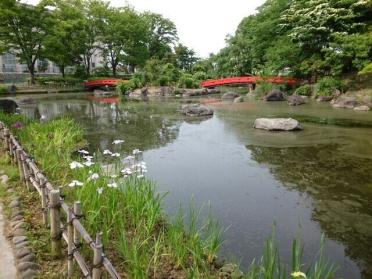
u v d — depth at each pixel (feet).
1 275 11.50
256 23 118.01
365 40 73.92
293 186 25.20
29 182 18.65
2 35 118.73
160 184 25.49
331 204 21.86
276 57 97.09
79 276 11.51
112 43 164.04
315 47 89.92
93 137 43.27
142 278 11.15
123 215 15.81
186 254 13.87
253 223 19.20
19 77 155.22
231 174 28.07
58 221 12.52
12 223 15.11
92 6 154.51
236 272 13.20
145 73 130.93
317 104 77.66
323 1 85.92
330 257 15.88
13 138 22.53
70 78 146.61
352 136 42.22
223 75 159.94
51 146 28.43
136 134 45.42
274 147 37.35
